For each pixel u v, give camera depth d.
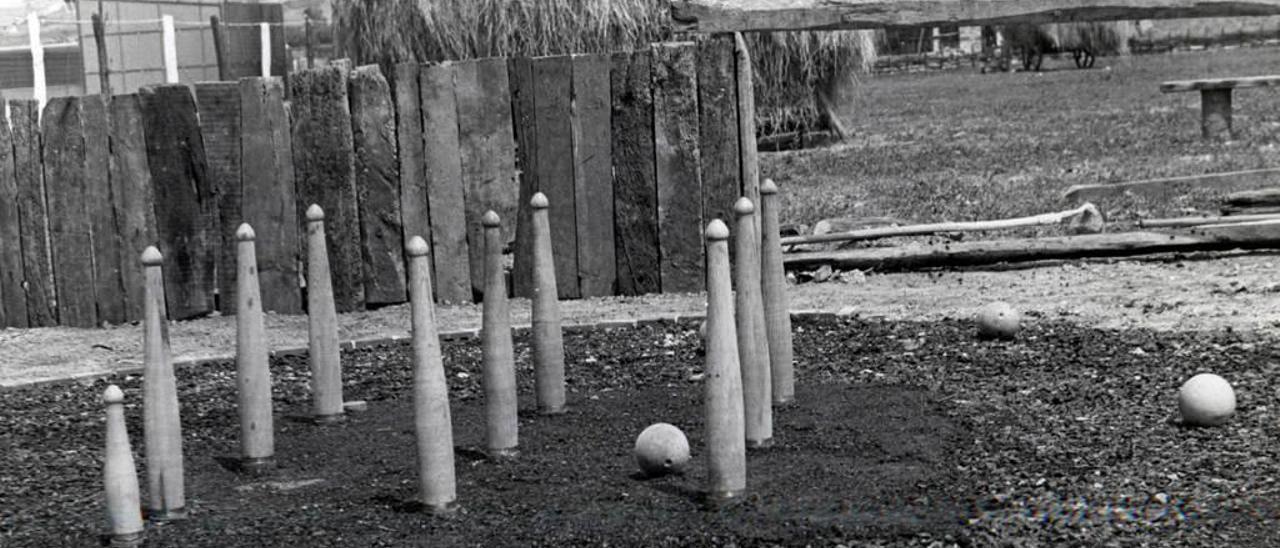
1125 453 6.97
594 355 10.25
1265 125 26.38
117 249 12.43
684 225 12.23
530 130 12.34
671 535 6.08
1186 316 10.19
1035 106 36.75
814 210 16.70
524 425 8.21
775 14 12.30
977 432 7.55
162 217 12.38
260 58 23.58
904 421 7.87
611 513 6.41
